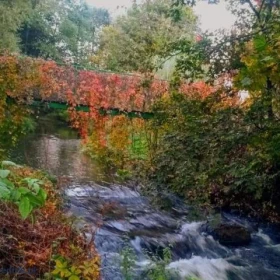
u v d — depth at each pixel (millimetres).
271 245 7977
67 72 12078
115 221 8023
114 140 12648
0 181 1523
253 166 6617
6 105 10664
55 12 30125
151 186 7562
